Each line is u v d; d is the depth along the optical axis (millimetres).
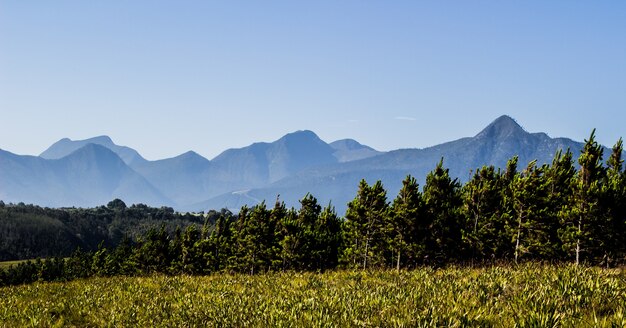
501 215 37000
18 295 16969
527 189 34062
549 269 13023
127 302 13805
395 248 39281
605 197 27250
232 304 11625
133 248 90688
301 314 9516
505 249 35281
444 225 38969
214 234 72375
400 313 8484
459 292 10148
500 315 7867
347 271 19656
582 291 8695
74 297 15352
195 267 68812
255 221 55188
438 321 7742
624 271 12234
